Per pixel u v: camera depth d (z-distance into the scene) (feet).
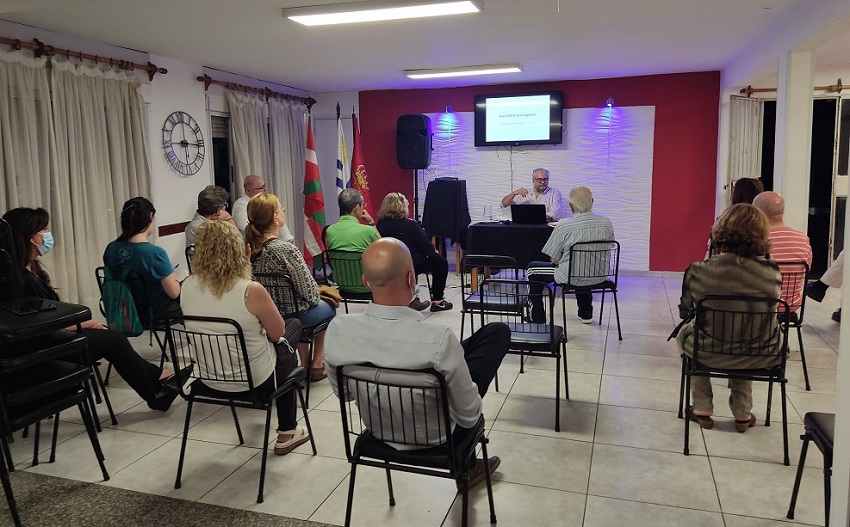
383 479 8.97
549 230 20.10
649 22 14.93
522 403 11.63
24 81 14.24
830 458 6.66
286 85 25.66
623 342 15.48
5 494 8.13
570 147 25.05
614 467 9.17
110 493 8.64
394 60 19.86
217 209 16.29
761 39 16.78
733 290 8.98
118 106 16.99
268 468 9.33
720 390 12.11
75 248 15.72
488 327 8.25
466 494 6.71
